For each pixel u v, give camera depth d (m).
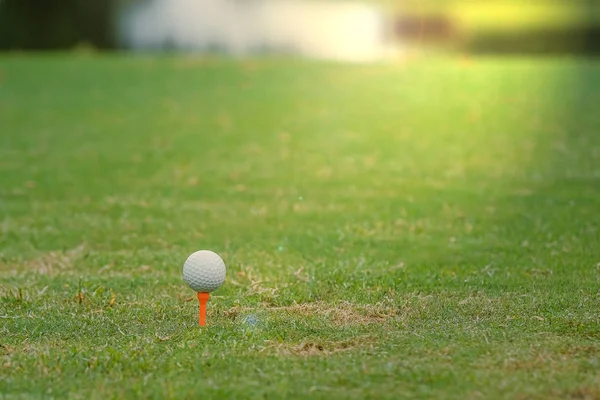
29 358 7.33
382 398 6.27
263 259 11.17
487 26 39.12
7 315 8.91
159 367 7.05
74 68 30.83
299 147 19.52
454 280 10.04
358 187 15.73
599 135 20.50
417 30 39.97
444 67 31.62
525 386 6.41
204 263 8.23
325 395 6.33
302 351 7.46
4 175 16.80
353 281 9.93
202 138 20.47
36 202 14.74
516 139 20.23
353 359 7.11
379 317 8.68
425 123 22.25
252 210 14.03
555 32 38.22
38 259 11.53
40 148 19.39
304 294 9.46
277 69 31.03
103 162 18.02
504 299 9.19
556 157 18.23
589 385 6.40
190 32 39.66
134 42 38.84
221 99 25.48
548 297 9.22
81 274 10.74
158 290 9.91
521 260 10.93
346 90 27.02
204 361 7.12
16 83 27.86
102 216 13.77
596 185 15.55
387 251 11.50
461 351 7.22
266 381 6.64
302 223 13.14
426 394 6.30
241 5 41.41
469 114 23.31
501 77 29.19
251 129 21.52
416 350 7.30
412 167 17.48
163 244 12.15
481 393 6.30
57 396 6.52
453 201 14.48
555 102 24.84
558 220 12.98
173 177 16.66
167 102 25.05
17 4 37.66
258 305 9.20
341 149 19.30
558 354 7.16
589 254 11.13
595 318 8.31
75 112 23.59
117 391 6.52
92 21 38.66
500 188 15.47
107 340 8.01
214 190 15.57
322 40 38.91
